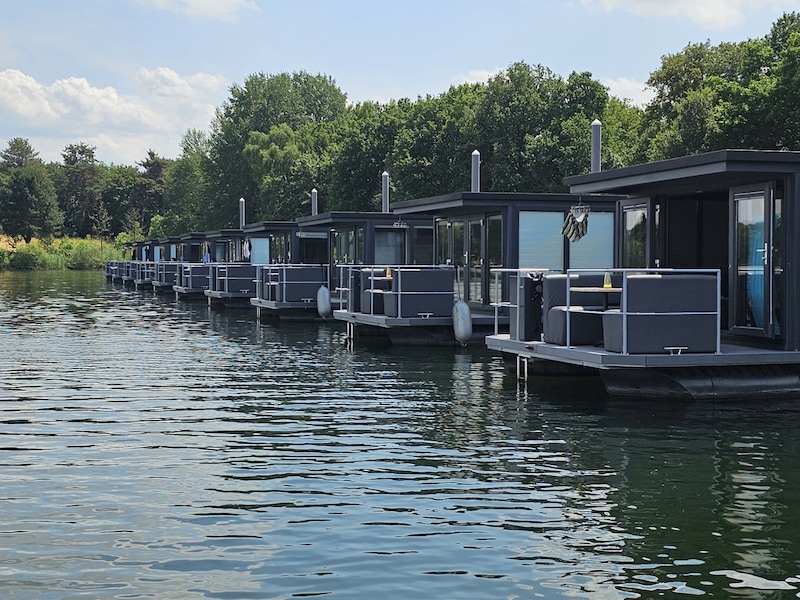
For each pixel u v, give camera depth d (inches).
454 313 805.2
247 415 507.5
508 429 465.1
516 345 609.9
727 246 647.1
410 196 2097.7
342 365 724.7
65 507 326.0
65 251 4360.2
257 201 3688.5
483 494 344.2
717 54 2047.2
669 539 291.9
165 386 619.2
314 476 370.9
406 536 294.7
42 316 1300.4
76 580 256.5
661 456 404.5
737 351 533.6
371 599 243.8
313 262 1414.9
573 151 1847.9
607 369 560.7
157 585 253.1
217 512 320.2
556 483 359.9
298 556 276.1
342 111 4244.6
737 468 382.9
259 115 3885.3
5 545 285.4
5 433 458.0
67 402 553.9
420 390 593.3
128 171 5900.6
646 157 1879.9
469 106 2142.0
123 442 436.5
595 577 259.6
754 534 297.1
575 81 1979.6
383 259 1166.3
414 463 392.8
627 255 676.7
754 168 522.6
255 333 1018.7
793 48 1556.3
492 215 869.8
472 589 250.7
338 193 2477.9
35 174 4845.0
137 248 3061.0
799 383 548.4
